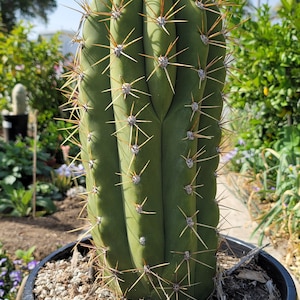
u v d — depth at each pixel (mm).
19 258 2773
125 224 1224
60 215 3562
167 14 1063
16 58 6000
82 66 1167
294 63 3016
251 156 3463
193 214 1195
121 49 1085
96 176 1195
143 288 1283
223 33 1216
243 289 1385
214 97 1219
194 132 1144
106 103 1162
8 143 4672
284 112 3199
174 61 1107
